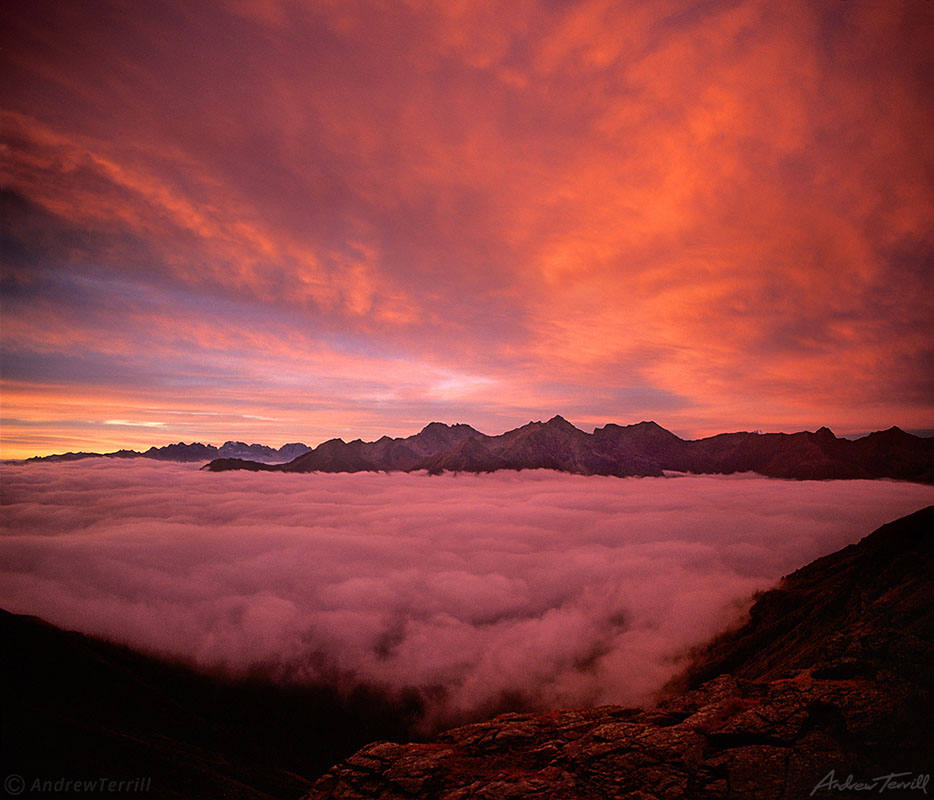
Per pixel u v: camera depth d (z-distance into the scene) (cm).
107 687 14225
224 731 15812
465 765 2795
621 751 2597
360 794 2681
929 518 8869
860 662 2820
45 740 8812
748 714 2636
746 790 2216
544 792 2391
